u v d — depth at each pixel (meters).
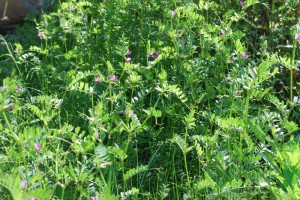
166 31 4.84
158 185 4.19
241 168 3.72
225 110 4.27
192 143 4.38
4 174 3.17
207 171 3.81
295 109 4.90
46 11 7.50
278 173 3.75
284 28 5.46
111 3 5.57
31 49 5.25
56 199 3.68
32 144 3.43
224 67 4.94
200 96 4.54
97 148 3.53
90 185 3.58
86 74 4.37
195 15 5.03
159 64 4.99
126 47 4.75
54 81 5.10
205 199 3.67
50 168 3.57
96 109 3.65
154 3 5.41
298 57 5.29
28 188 3.08
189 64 4.70
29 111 4.76
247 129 3.84
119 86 4.44
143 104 4.52
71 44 5.90
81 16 5.50
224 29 4.84
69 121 4.71
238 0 5.50
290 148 3.80
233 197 3.49
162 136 4.53
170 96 4.36
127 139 4.05
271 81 4.88
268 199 3.91
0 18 7.59
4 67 5.80
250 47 5.55
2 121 4.33
